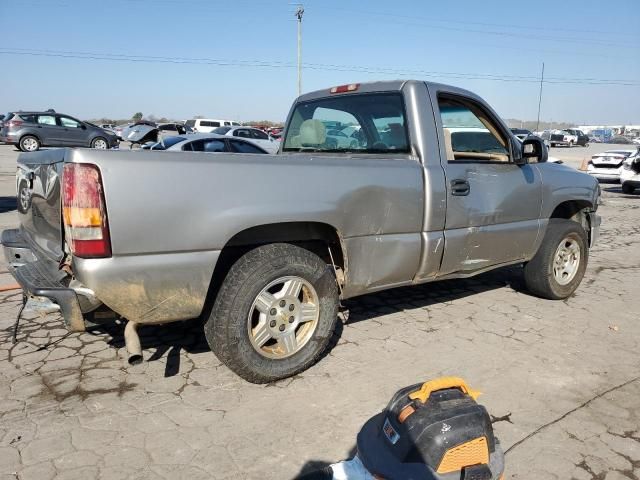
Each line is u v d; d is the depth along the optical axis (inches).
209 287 129.3
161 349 154.6
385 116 162.9
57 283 117.3
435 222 155.2
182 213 113.3
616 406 127.0
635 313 195.0
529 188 185.0
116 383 133.7
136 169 108.4
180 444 109.0
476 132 183.0
